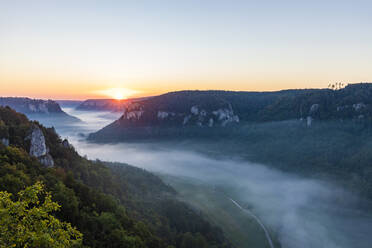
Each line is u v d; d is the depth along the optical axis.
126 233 59.44
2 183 47.84
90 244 48.00
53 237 20.19
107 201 71.94
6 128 76.69
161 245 70.94
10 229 19.25
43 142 83.62
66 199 54.16
